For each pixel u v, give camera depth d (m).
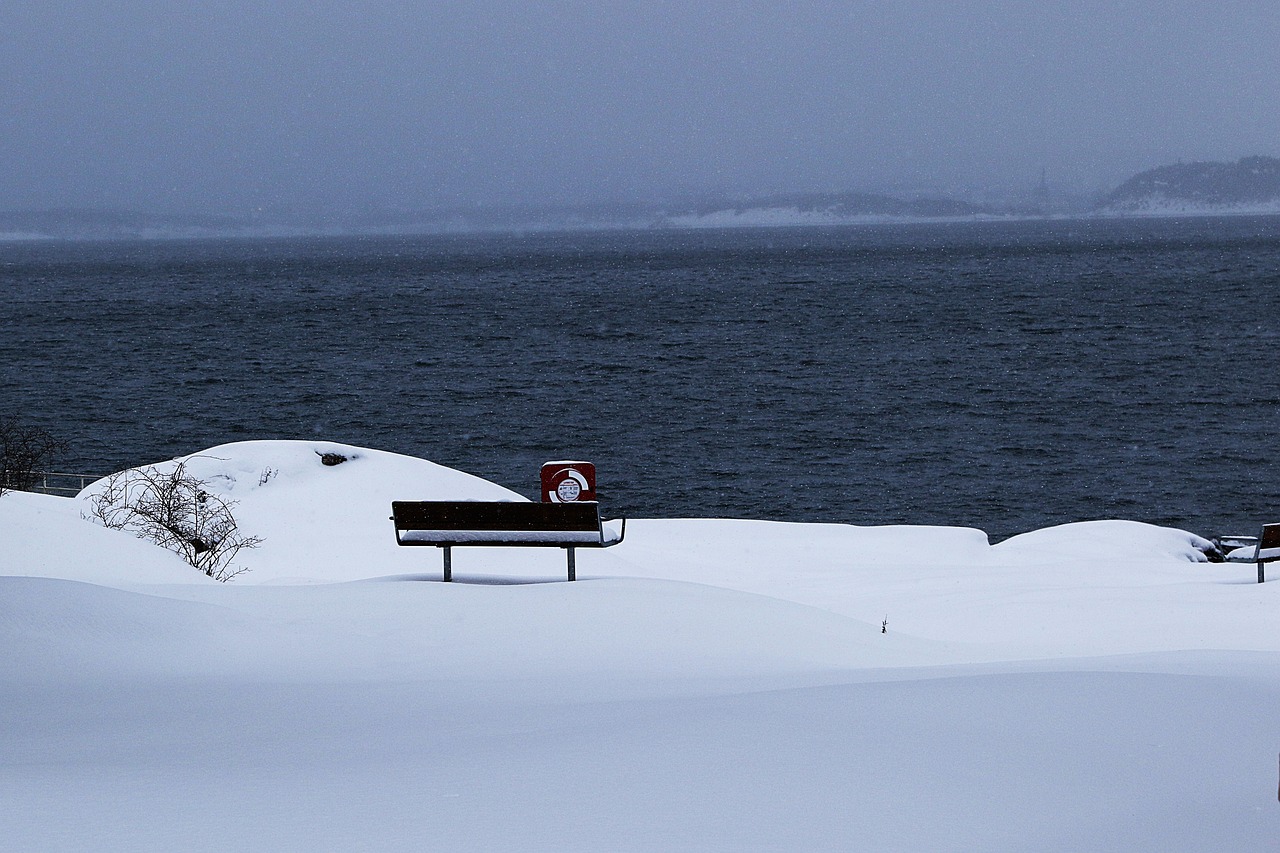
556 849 8.67
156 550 31.66
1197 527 73.31
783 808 9.61
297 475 48.59
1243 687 14.66
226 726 13.86
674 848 8.66
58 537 29.77
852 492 84.31
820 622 21.22
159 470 47.22
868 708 13.23
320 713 14.41
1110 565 38.94
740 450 98.88
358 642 19.22
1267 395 116.06
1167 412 109.69
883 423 108.75
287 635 19.56
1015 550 45.59
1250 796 10.17
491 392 129.25
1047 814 9.57
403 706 14.73
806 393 125.31
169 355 160.75
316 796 10.31
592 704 14.49
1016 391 123.06
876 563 43.22
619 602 21.06
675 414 114.94
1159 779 10.66
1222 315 183.75
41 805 10.12
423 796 10.22
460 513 24.39
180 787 10.77
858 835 8.95
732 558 43.84
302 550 38.88
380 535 41.44
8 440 48.94
